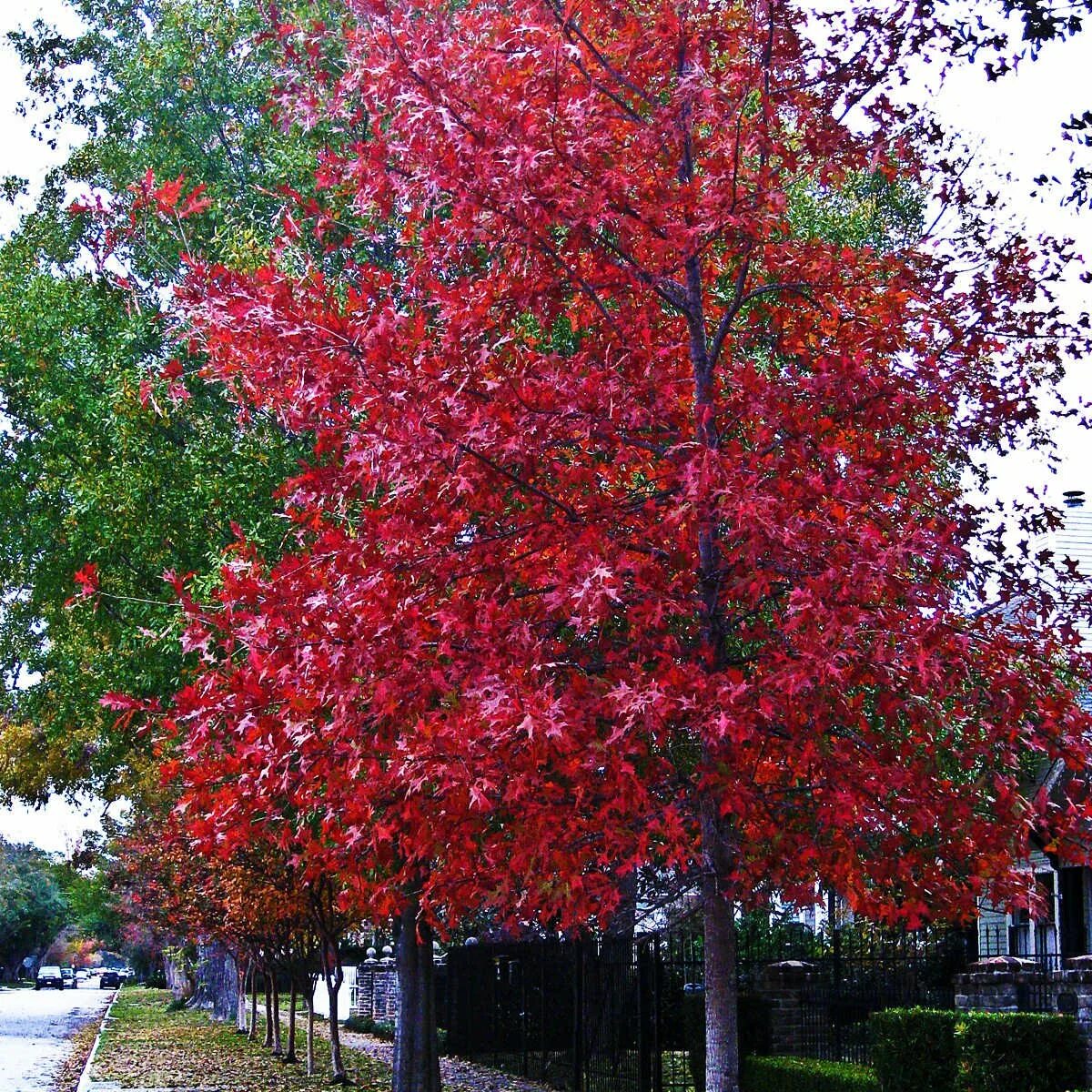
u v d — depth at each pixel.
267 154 16.27
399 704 6.18
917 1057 11.07
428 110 6.27
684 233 6.73
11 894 100.56
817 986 15.11
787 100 7.22
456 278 7.91
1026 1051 10.21
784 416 6.66
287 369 6.48
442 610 6.32
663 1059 17.31
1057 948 16.56
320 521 7.26
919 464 7.11
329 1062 23.48
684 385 7.41
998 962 12.39
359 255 11.70
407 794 6.07
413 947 15.68
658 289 7.30
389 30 6.69
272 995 25.61
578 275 7.11
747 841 6.77
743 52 7.43
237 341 6.75
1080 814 6.34
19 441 18.70
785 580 6.56
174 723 6.73
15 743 28.45
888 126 7.31
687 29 7.27
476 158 6.33
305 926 21.48
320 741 6.46
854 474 6.29
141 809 31.17
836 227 12.02
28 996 74.75
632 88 7.49
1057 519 7.45
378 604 6.24
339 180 7.57
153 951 58.50
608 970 16.27
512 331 7.43
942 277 7.47
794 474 6.36
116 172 19.02
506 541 6.79
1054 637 6.83
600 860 6.46
